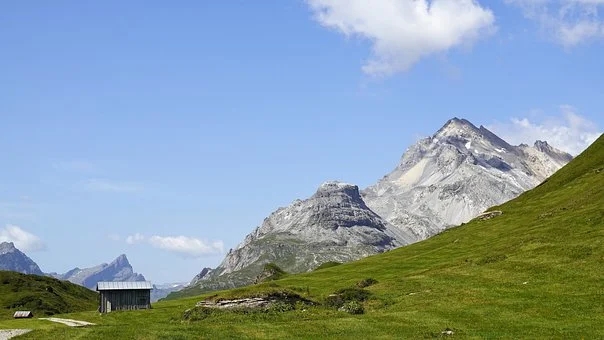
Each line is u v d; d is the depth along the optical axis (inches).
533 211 5123.0
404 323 2508.6
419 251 5177.2
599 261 2955.2
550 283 2824.8
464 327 2351.1
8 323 3540.8
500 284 2972.4
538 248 3440.0
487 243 4436.5
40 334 2741.1
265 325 2684.5
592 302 2470.5
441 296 2933.1
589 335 2076.8
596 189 4635.8
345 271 4852.4
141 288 4485.7
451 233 5580.7
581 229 3590.1
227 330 2576.3
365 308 2979.8
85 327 2923.2
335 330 2475.4
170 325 2869.1
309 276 4832.7
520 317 2415.1
